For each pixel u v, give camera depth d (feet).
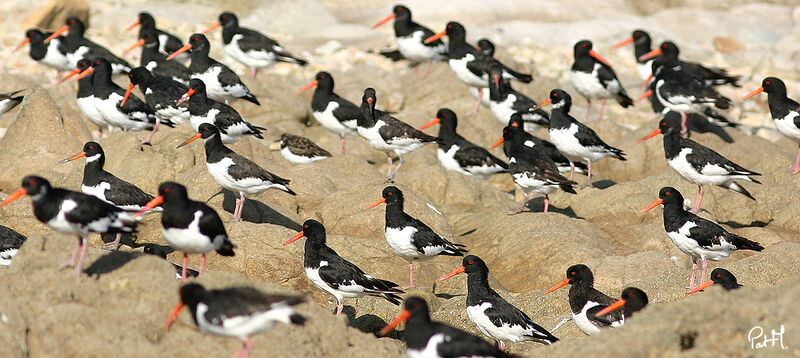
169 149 56.18
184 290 28.68
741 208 57.77
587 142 60.49
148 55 76.59
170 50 82.43
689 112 70.08
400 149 60.59
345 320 32.78
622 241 52.85
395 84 85.10
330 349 31.50
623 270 46.60
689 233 44.73
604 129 75.10
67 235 34.47
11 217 49.37
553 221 53.36
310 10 113.50
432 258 47.44
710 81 80.12
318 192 56.95
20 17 101.65
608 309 35.96
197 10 111.86
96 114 62.64
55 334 29.43
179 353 29.91
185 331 30.40
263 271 44.73
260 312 27.81
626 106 76.69
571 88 89.61
